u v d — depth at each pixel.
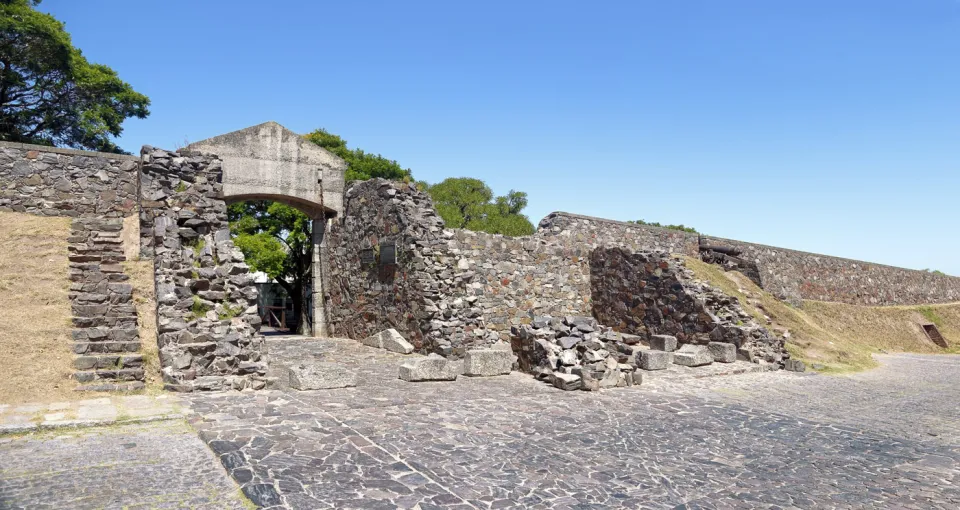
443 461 7.42
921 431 11.05
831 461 8.61
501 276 20.58
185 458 6.93
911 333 37.44
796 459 8.62
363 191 19.94
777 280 32.94
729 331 19.42
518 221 42.03
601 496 6.63
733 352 18.75
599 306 23.48
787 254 35.16
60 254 13.32
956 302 49.56
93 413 8.45
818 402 13.74
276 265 31.70
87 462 6.66
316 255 22.20
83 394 9.45
